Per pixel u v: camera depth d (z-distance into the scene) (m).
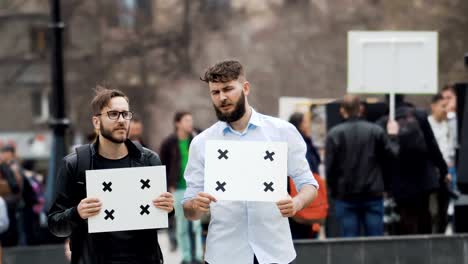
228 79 8.88
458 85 15.59
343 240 13.77
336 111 17.42
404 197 15.74
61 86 18.66
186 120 17.91
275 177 8.93
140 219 8.83
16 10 58.53
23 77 59.94
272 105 49.25
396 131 15.58
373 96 30.94
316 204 14.45
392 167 15.33
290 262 9.08
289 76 49.22
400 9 42.50
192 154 9.21
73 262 9.01
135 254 8.91
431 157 15.75
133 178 8.82
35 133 59.59
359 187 15.03
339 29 47.91
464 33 40.88
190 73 50.59
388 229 17.02
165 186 8.85
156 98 50.62
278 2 50.03
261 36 50.09
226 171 8.95
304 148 9.20
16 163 19.50
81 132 50.00
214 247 9.08
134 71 50.38
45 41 59.25
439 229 16.44
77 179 8.95
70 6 50.00
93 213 8.73
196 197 8.94
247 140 9.13
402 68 17.06
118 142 8.89
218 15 50.94
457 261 14.14
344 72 48.06
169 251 20.59
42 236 19.89
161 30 50.75
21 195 19.62
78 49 50.16
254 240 9.02
